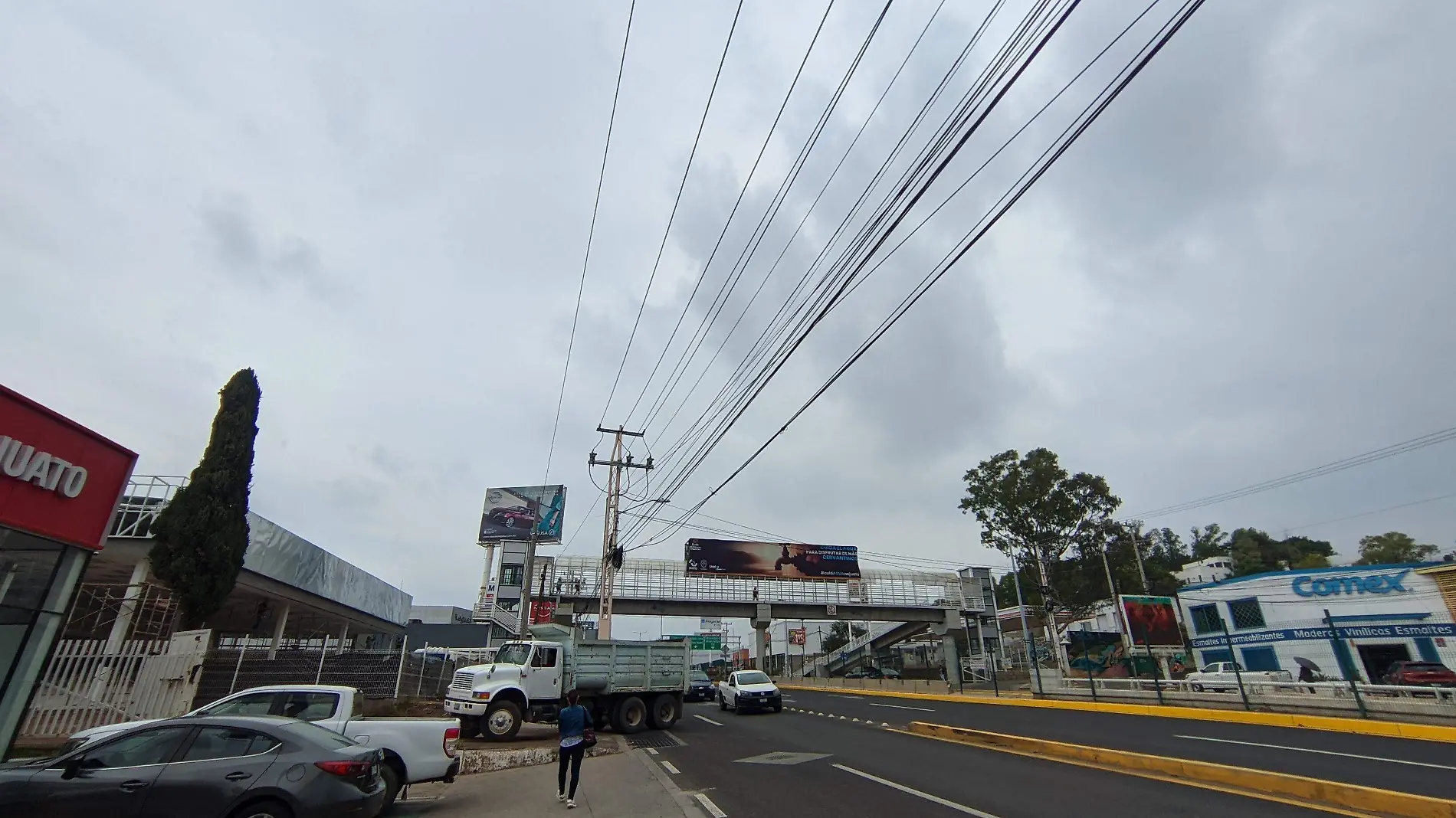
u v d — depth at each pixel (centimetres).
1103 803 905
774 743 1780
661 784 1193
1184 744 1416
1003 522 3806
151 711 1467
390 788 1016
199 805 718
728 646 10931
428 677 2491
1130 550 4581
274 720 806
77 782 723
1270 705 2005
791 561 5866
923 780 1125
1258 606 3425
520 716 1891
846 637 9512
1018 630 6706
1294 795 912
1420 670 2453
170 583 1903
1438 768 1067
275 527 2431
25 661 1016
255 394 2131
